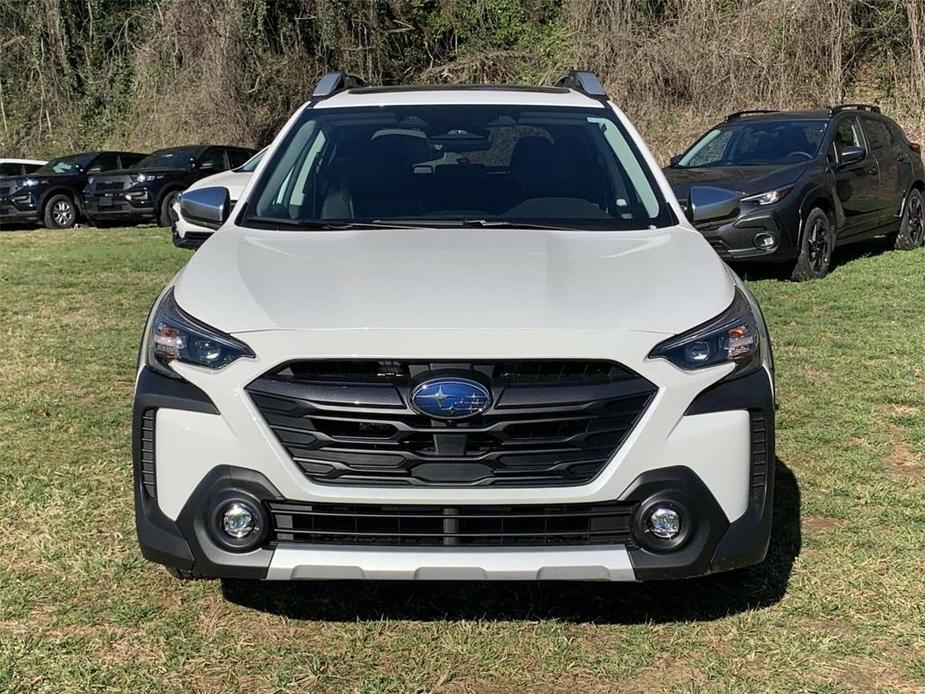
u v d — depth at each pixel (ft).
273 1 75.20
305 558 8.96
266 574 9.04
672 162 33.24
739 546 9.29
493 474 8.91
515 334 8.80
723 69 59.16
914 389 18.45
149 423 9.53
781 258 28.09
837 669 9.39
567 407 8.83
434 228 11.76
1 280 31.86
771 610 10.52
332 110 14.16
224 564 9.08
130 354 21.66
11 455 15.20
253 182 12.94
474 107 14.02
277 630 10.19
